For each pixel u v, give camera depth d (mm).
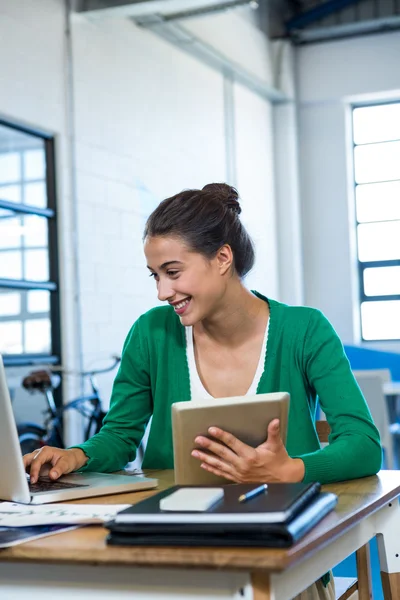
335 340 1720
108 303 6047
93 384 5355
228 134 8078
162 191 6863
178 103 7180
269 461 1326
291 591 1045
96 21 6031
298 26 9000
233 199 1701
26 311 5434
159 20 6598
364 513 1242
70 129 5730
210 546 970
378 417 4938
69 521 1146
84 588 1028
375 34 8836
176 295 1605
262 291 8648
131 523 1006
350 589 1821
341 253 9078
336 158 9117
